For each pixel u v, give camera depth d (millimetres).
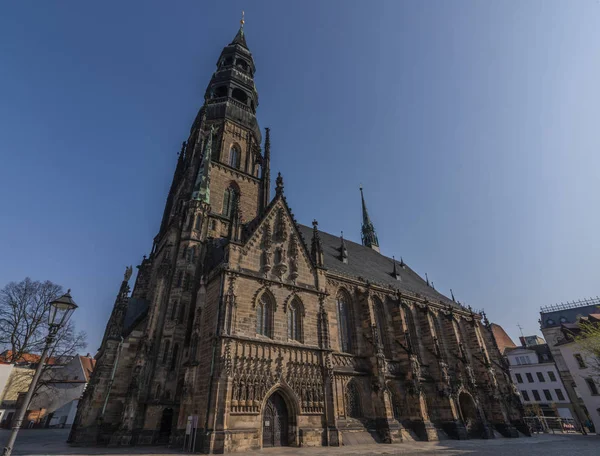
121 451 29797
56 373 67938
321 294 44094
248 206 60031
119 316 44688
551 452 30406
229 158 63656
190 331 42594
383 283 58781
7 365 43812
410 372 47469
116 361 40750
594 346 55062
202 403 32656
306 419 35750
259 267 40812
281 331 38562
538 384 96938
